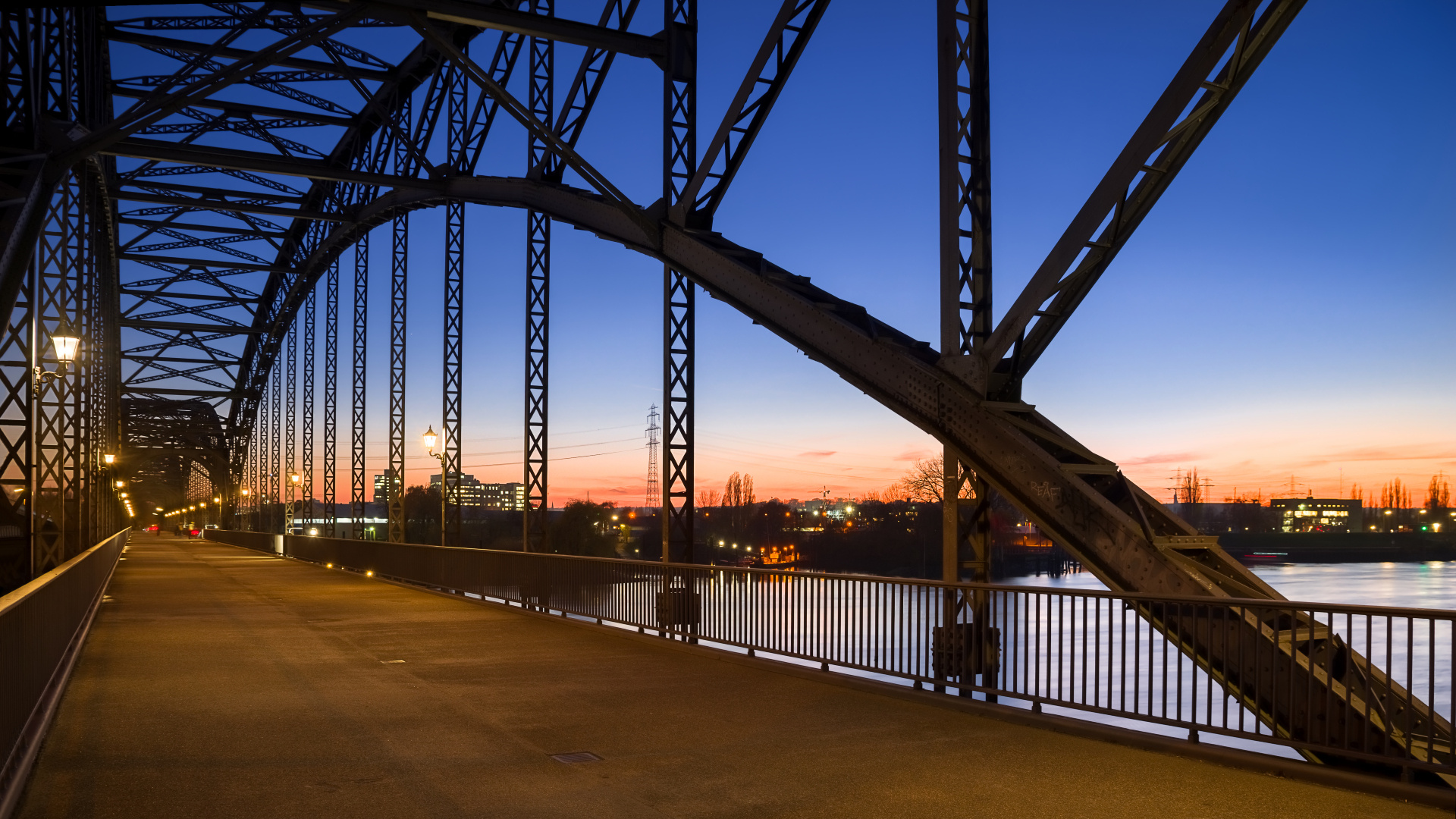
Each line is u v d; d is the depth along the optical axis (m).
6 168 17.62
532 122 19.86
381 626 17.81
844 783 7.14
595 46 19.50
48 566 22.92
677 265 18.48
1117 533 10.20
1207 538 10.33
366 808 6.48
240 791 6.87
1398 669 19.59
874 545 66.69
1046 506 10.91
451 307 33.19
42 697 9.09
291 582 30.72
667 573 15.27
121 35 34.28
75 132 18.77
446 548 25.86
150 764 7.60
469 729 8.96
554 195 23.98
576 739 8.52
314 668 12.73
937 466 63.38
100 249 44.69
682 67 19.44
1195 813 6.43
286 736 8.61
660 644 14.89
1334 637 8.81
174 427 119.31
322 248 55.50
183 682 11.55
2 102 17.72
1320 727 8.06
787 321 15.52
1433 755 6.85
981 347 12.00
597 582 17.55
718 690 11.05
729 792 6.88
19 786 6.73
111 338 59.75
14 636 7.23
